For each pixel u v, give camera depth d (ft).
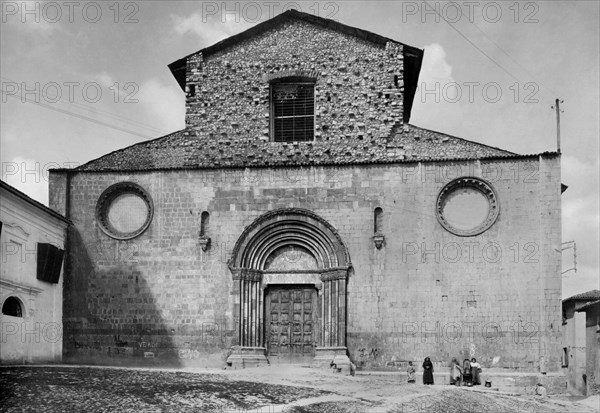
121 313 129.29
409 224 126.62
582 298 145.28
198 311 128.06
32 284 117.80
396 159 129.70
